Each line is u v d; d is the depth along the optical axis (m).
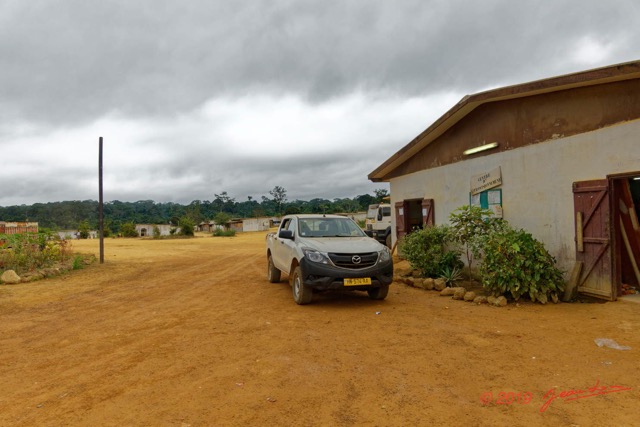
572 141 8.33
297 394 4.16
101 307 8.80
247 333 6.45
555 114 8.71
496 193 10.34
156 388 4.39
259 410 3.82
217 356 5.39
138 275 14.12
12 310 8.60
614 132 7.51
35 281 12.72
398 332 6.29
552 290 8.09
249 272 14.44
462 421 3.54
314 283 7.99
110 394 4.26
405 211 14.87
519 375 4.53
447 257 10.54
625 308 7.07
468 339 5.86
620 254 8.30
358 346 5.65
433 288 9.81
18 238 16.16
